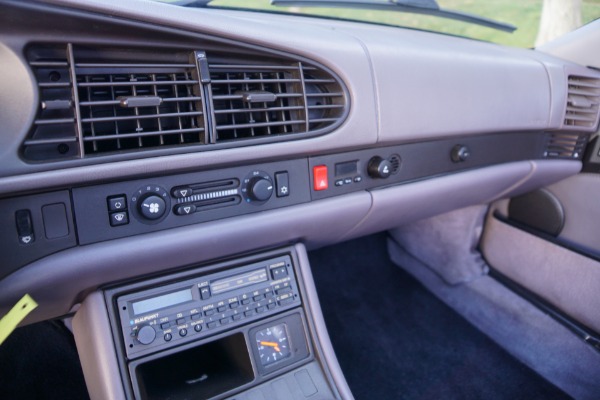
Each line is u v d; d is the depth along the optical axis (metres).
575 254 1.52
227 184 0.92
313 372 1.08
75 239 0.80
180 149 0.84
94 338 0.91
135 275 0.92
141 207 0.83
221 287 1.02
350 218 1.14
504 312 1.74
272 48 0.92
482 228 1.85
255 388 1.02
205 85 0.86
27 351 1.43
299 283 1.12
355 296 2.03
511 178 1.44
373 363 1.69
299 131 0.98
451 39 1.52
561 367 1.57
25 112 0.72
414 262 2.11
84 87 0.78
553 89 1.41
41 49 0.74
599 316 1.46
